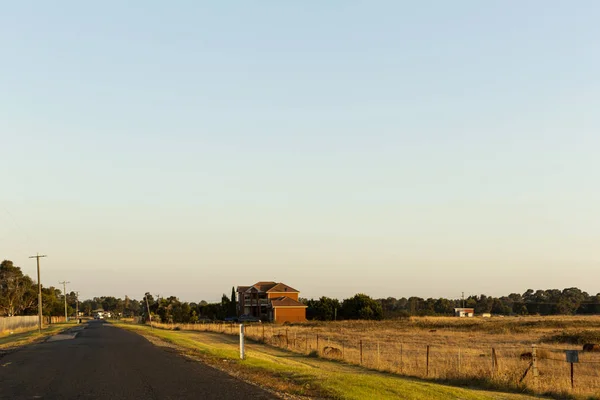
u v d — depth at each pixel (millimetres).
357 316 115375
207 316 128625
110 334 51500
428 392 17016
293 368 22859
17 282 115438
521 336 57438
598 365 28750
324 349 36250
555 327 76500
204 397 14688
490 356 34469
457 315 166500
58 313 154375
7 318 69688
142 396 14844
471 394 17859
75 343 38375
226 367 22625
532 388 21125
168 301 113625
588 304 192000
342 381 17750
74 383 17453
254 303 114812
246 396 14930
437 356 34875
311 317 114500
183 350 31906
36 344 38250
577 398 19578
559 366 28391
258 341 49469
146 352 30203
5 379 18562
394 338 55625
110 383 17422
